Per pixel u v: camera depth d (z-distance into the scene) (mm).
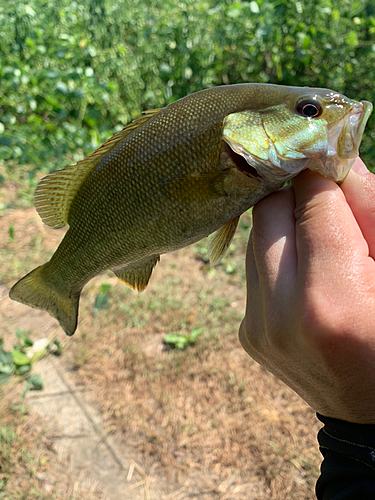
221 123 202
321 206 159
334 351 138
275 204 178
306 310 142
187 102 210
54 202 252
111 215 231
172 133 209
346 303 139
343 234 151
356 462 139
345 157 182
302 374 157
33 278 289
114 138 229
